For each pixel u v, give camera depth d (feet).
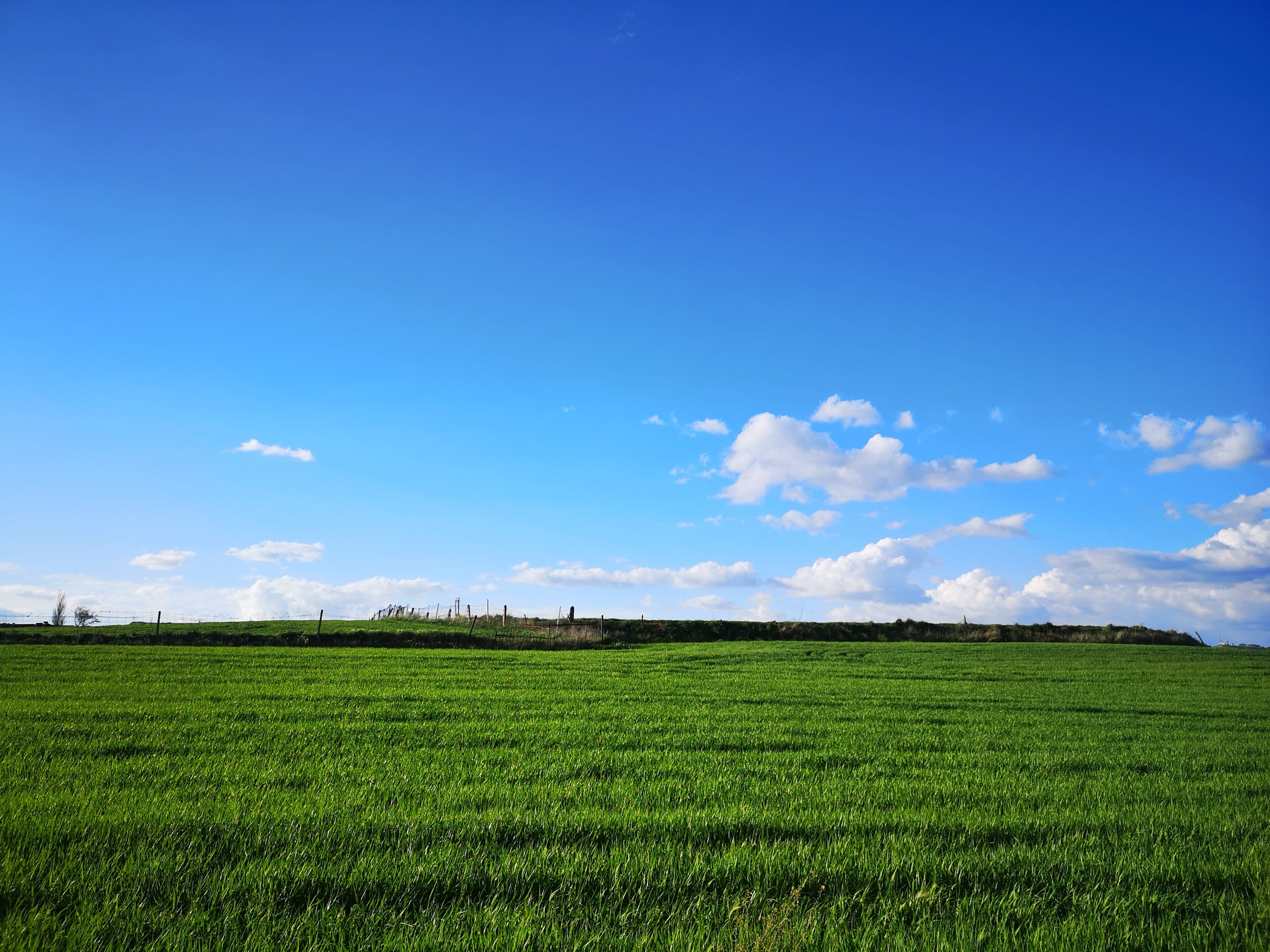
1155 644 188.24
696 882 20.35
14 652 105.40
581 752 41.57
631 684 84.07
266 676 82.58
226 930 16.37
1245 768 41.60
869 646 164.66
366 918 17.34
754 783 33.78
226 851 21.74
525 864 21.01
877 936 17.38
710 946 16.26
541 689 76.02
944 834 25.95
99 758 36.99
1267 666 128.47
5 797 27.09
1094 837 25.64
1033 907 19.33
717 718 57.67
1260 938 17.67
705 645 175.73
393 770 34.96
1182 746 48.73
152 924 16.61
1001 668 119.34
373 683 78.33
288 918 17.19
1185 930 18.15
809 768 38.32
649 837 24.40
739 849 22.98
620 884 20.06
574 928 17.25
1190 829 27.37
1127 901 19.71
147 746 40.09
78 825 23.29
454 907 18.24
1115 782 36.24
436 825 24.70
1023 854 23.45
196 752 38.99
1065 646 171.01
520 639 172.76
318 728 47.75
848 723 56.54
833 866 21.58
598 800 29.89
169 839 22.07
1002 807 30.42
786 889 20.27
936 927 18.01
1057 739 51.37
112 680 74.38
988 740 49.49
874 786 33.65
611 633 201.36
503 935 16.46
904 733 52.26
